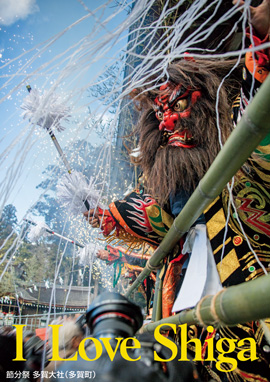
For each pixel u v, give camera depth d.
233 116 1.33
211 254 1.35
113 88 0.91
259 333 1.16
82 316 1.30
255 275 1.25
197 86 1.48
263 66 1.04
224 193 1.38
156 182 1.56
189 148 1.46
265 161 1.19
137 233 1.74
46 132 0.91
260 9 0.98
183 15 0.79
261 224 1.31
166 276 1.59
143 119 1.70
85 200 1.78
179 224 1.32
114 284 3.29
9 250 1.06
